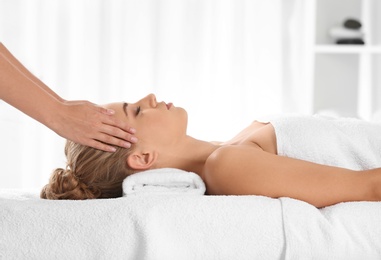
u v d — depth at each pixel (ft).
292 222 4.97
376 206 5.12
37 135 10.59
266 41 11.35
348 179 5.32
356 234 4.99
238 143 6.22
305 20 11.28
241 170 5.47
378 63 11.51
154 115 5.88
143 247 4.83
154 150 5.88
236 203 5.04
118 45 10.91
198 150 6.05
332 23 11.14
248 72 11.32
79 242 4.88
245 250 4.93
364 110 11.50
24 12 10.52
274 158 5.51
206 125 11.27
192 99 11.21
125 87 11.02
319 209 5.32
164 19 11.06
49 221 4.93
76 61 10.75
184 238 4.92
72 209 4.98
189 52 11.17
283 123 6.14
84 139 5.67
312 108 10.94
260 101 11.39
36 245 4.88
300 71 11.44
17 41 10.53
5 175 10.50
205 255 4.92
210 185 5.67
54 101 5.64
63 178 5.90
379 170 5.32
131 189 5.55
